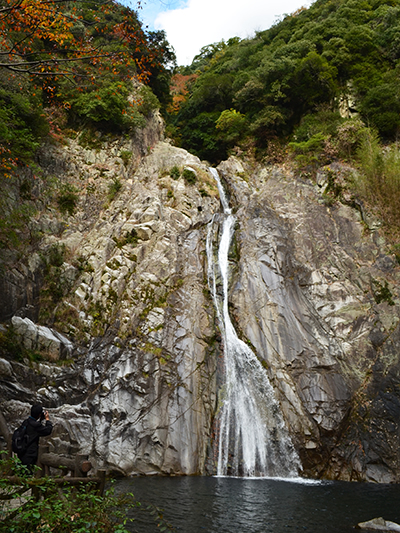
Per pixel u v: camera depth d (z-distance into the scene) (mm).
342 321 22469
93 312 20297
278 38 46469
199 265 23375
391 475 18172
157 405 18031
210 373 19969
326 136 32062
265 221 26578
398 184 27031
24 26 12719
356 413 19781
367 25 39969
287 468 18531
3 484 5758
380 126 32625
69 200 24547
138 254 22547
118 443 17031
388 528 9789
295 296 23375
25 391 16875
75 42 13023
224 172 32312
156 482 15031
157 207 24609
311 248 25406
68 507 5977
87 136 28422
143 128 31172
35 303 20078
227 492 13523
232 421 19172
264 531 9562
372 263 24766
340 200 28094
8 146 21562
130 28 12812
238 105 39812
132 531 9000
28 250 21156
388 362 20641
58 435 16156
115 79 30453
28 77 22594
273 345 21375
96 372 18578
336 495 13883
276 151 33906
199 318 21156
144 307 20594
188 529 9430
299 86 36594
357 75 36594
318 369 20688
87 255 22594
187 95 55031
